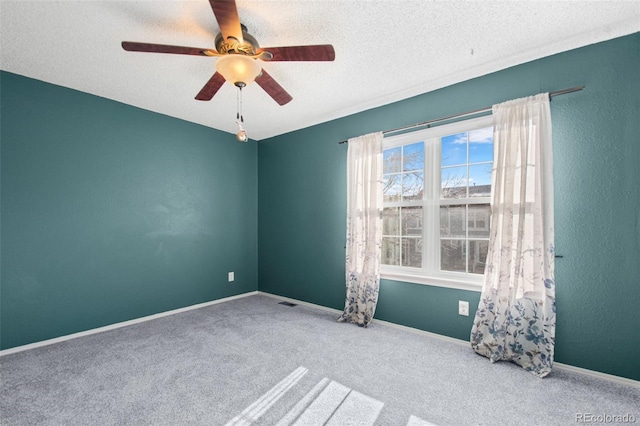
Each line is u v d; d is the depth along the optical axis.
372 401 1.69
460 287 2.44
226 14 1.38
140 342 2.52
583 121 1.97
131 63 2.21
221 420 1.54
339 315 3.24
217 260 3.82
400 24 1.78
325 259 3.49
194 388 1.82
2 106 2.32
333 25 1.78
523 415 1.57
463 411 1.60
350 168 3.12
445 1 1.59
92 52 2.06
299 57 1.67
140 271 3.10
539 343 1.99
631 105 1.84
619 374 1.85
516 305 2.08
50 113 2.54
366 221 2.94
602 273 1.91
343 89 2.64
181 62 2.20
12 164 2.36
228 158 3.96
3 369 2.06
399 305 2.82
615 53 1.89
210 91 2.12
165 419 1.55
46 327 2.50
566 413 1.58
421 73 2.36
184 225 3.49
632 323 1.82
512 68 2.25
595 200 1.93
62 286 2.60
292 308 3.52
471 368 2.05
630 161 1.84
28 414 1.59
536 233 2.03
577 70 2.00
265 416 1.57
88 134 2.75
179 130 3.44
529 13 1.68
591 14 1.69
